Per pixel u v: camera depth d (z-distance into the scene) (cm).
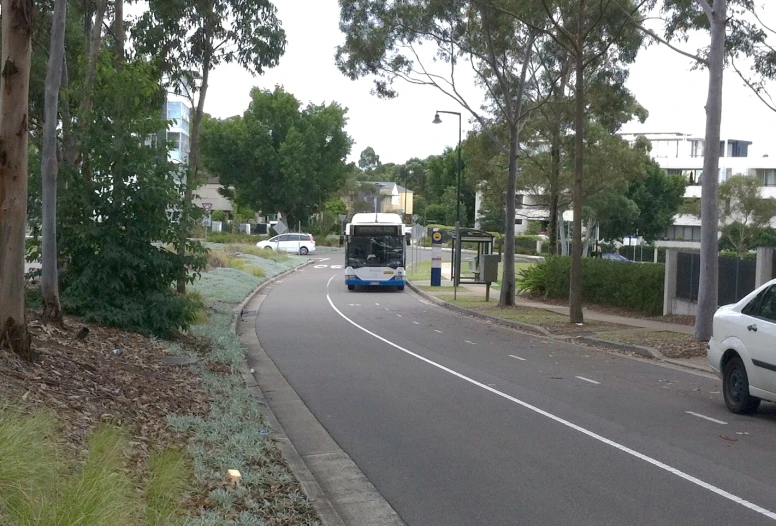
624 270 2762
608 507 685
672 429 995
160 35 2220
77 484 507
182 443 788
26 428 551
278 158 7825
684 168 8950
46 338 1110
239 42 2319
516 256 7288
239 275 4028
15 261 923
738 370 1089
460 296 3488
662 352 1723
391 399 1203
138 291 1536
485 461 841
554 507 687
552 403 1170
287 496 687
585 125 3341
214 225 9175
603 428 998
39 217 1428
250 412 1005
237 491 669
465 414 1088
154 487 597
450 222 9825
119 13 1911
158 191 1477
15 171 935
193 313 1573
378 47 2589
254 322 2461
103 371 1008
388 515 677
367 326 2377
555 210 3547
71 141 1564
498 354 1759
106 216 1493
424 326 2400
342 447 909
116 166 1485
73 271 1493
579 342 2016
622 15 2216
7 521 447
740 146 9731
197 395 1063
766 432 980
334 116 8206
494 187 3653
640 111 3506
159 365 1216
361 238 3900
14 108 952
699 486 747
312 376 1428
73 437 670
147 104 1764
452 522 654
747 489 737
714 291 1817
